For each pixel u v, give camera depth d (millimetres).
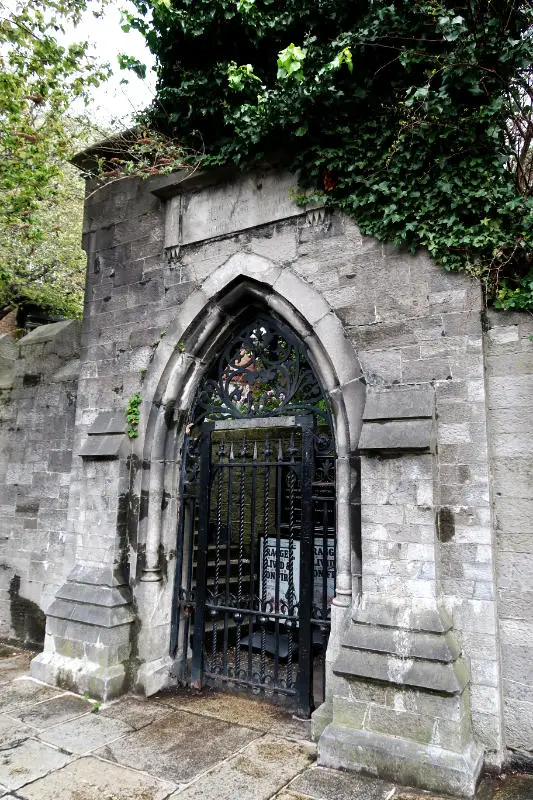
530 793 3533
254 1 4938
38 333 7809
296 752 4148
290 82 4727
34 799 3498
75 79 6852
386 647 3893
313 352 5008
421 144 4477
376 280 4699
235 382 6312
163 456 5809
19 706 5020
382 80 4758
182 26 5234
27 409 7559
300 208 5137
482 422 4105
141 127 5996
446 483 4160
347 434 4664
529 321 4195
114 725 4625
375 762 3742
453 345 4305
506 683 3949
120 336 6281
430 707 3695
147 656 5414
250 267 5352
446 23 4109
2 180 7062
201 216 5836
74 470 6406
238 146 5234
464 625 3969
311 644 4828
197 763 3977
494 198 4230
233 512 7430
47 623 5801
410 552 4016
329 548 5719
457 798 3451
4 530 7508
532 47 4059
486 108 4168
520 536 4031
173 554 5801
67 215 12195
